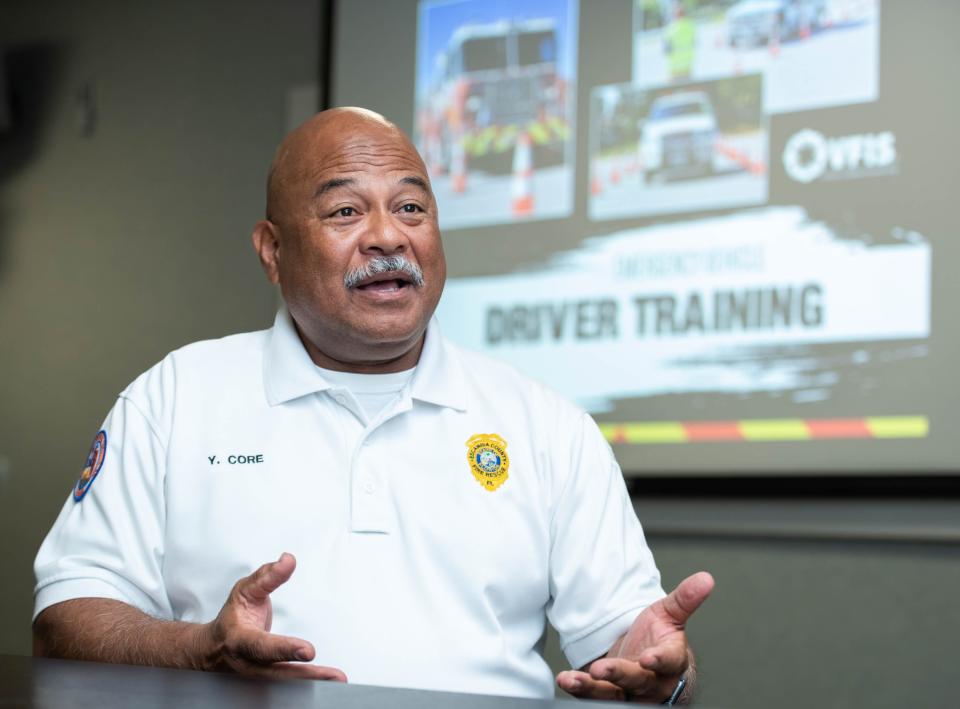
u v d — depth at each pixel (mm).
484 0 3096
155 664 1116
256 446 1352
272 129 3486
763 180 2695
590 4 2959
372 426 1349
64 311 3730
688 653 1130
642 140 2846
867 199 2586
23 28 3912
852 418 2553
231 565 1299
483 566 1309
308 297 1361
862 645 2549
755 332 2664
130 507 1335
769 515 2646
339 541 1303
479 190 3018
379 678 1248
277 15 3529
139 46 3736
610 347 2812
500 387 1451
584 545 1361
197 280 3533
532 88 2996
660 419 2740
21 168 3869
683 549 2752
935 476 2473
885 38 2611
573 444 1415
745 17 2766
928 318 2506
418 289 1359
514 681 1305
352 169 1361
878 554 2561
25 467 3707
